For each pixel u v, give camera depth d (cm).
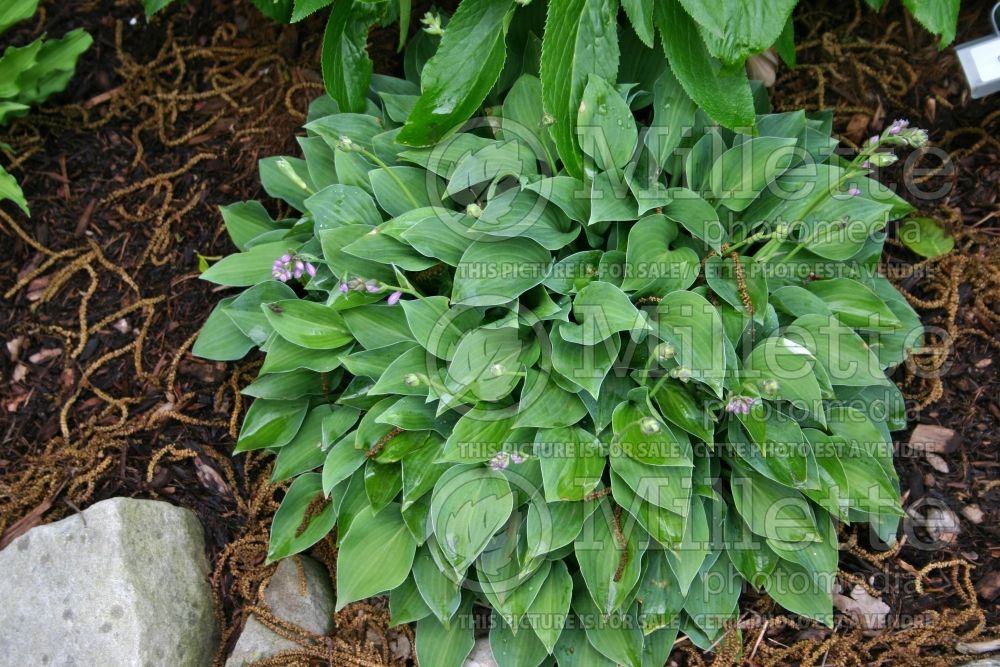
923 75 111
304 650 102
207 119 115
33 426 108
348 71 102
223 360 108
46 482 106
